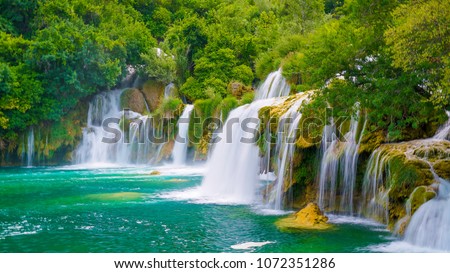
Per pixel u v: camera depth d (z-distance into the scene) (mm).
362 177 14633
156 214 15656
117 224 14203
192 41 47469
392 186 12727
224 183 21328
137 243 11984
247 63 44750
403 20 13203
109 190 21781
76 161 40625
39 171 32719
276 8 55500
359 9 13938
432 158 12797
